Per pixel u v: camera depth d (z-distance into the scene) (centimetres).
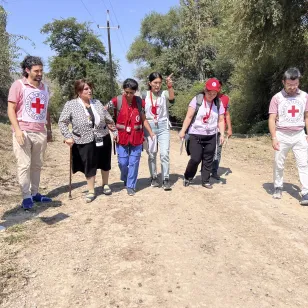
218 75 3081
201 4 3478
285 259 409
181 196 596
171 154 1058
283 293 348
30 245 427
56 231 465
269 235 464
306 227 496
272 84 2156
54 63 4191
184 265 386
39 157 552
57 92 4144
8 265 381
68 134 550
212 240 445
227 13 1791
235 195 612
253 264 395
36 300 328
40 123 529
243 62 1988
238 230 476
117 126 582
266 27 1670
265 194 633
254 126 2103
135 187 641
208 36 3284
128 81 557
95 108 554
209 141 621
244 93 2355
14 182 695
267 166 891
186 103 3097
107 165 591
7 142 1158
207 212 532
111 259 396
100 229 470
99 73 4231
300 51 1784
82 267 380
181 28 3591
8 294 335
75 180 718
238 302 330
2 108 2067
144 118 587
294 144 579
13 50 1364
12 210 541
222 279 364
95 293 338
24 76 519
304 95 565
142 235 453
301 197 596
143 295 336
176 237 448
